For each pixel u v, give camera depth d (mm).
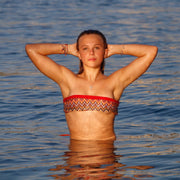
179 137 12273
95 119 10891
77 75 11203
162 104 16719
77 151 10484
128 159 9930
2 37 37562
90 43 10766
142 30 41219
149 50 10734
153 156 10227
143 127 13617
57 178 8688
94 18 50062
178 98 17766
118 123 14266
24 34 39062
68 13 54625
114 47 11055
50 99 18250
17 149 11102
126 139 11969
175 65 25453
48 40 35375
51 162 9805
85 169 9195
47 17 51000
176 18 50438
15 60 27781
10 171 9273
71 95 10930
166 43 33938
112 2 67062
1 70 24703
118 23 46062
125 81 10953
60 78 11062
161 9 59375
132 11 57156
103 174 8844
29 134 12828
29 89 20172
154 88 19969
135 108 16266
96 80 11000
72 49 11211
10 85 21047
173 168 9289
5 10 58125
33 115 15531
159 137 12281
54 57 28641
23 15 53000
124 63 26531
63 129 13500
